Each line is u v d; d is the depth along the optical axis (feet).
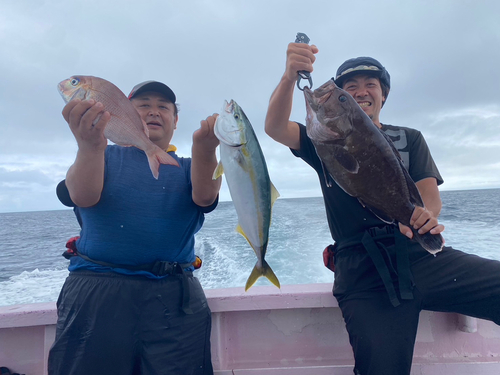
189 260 7.22
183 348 6.33
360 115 6.04
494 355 7.84
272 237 35.50
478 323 7.91
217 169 6.23
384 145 6.02
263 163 6.35
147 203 6.64
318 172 7.86
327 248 7.94
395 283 6.60
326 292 7.86
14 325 7.55
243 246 32.73
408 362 6.08
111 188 6.51
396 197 5.98
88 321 5.82
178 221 6.89
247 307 7.89
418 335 8.02
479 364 7.53
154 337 6.11
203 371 6.61
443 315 8.00
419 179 7.75
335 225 7.59
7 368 7.68
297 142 7.85
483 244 30.58
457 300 6.46
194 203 7.23
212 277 23.29
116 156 7.05
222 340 8.10
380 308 6.46
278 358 8.16
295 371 7.75
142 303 6.13
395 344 6.09
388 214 6.12
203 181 6.64
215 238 38.65
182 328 6.42
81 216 6.74
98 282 6.07
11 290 25.82
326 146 6.08
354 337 6.51
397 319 6.30
